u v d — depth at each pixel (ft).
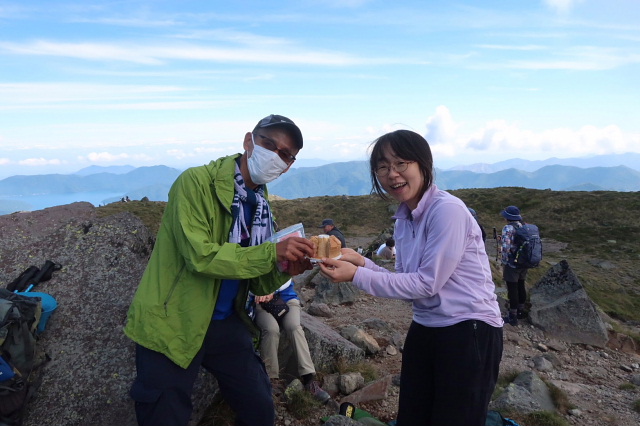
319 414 14.33
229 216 8.96
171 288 8.66
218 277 8.29
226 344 9.53
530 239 28.50
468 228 8.64
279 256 8.41
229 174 9.00
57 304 13.66
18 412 10.59
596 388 20.62
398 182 8.77
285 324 15.61
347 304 30.19
